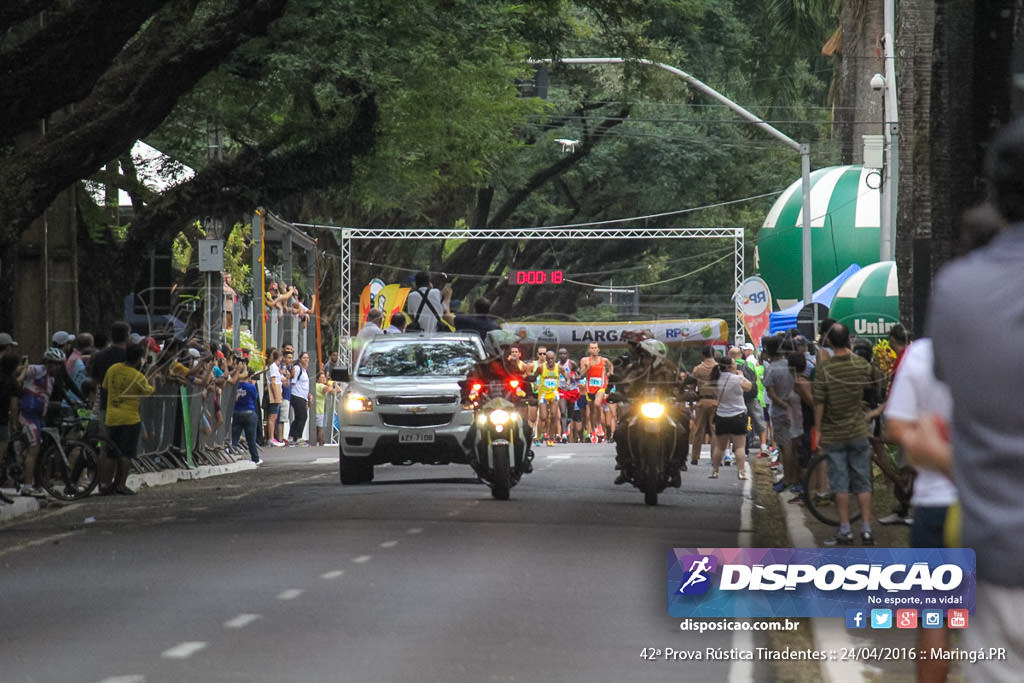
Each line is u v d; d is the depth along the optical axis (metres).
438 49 69.00
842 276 99.75
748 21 150.62
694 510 46.97
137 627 24.98
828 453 36.97
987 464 9.45
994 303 9.41
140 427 54.12
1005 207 9.73
